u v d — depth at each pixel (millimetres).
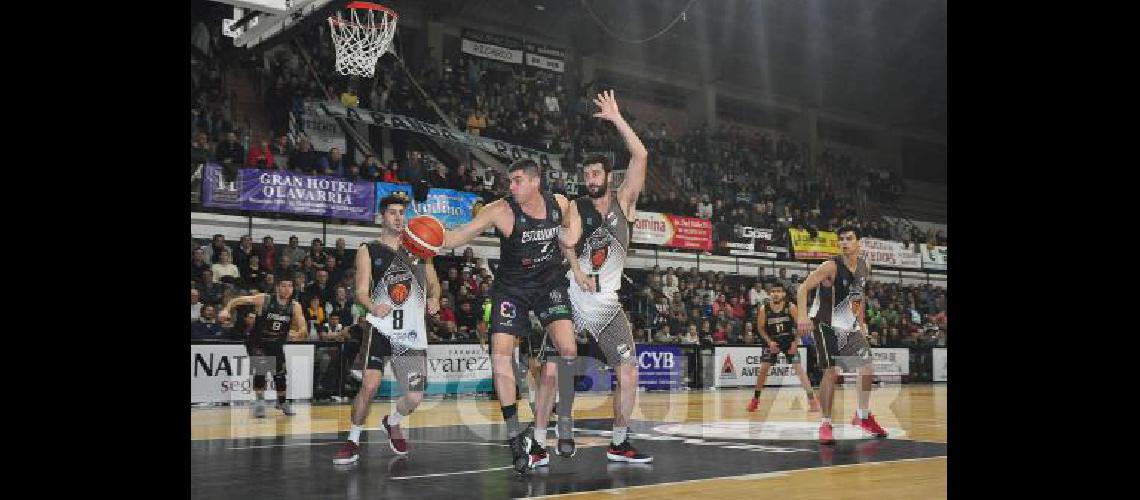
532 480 4305
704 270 19172
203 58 15594
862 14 24469
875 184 26812
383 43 15641
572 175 19688
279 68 16875
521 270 4695
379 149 17609
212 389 10969
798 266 20609
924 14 24531
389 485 4145
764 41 25344
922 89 28172
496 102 20688
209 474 4582
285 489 4016
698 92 26125
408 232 4605
